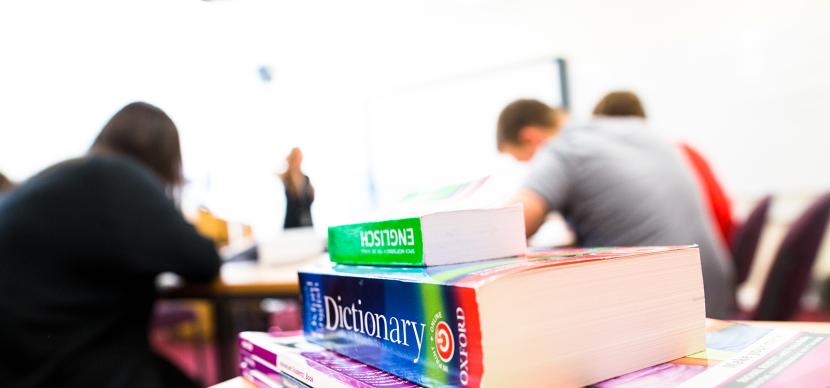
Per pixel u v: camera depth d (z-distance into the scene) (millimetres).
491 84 3539
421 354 340
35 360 901
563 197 1199
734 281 1807
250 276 1381
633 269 363
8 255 915
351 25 3734
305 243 1632
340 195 3666
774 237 2822
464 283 306
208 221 2537
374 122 3715
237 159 3314
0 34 2809
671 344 378
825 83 2701
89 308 960
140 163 1185
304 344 473
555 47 3443
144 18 3004
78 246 955
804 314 2684
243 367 518
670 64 3111
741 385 316
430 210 408
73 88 3066
